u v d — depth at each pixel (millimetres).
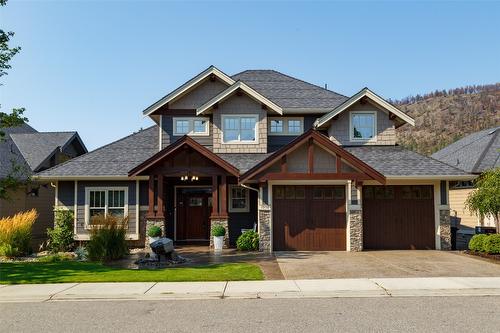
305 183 18406
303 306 9109
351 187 18297
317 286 10938
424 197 19234
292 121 22141
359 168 17438
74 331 7500
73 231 20656
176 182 21969
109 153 22078
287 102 22219
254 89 22719
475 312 8500
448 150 36719
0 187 17344
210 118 21938
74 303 9703
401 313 8445
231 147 21078
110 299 10031
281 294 10234
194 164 19141
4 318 8422
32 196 25578
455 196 30250
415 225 19125
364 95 20656
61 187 21016
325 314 8414
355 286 10914
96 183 21016
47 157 27250
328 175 17469
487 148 28734
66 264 15102
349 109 21078
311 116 22156
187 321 8031
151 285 11258
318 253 17438
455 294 10164
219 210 20969
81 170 20609
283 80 24953
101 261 15797
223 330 7418
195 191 22328
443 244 18812
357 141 20969
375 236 19141
